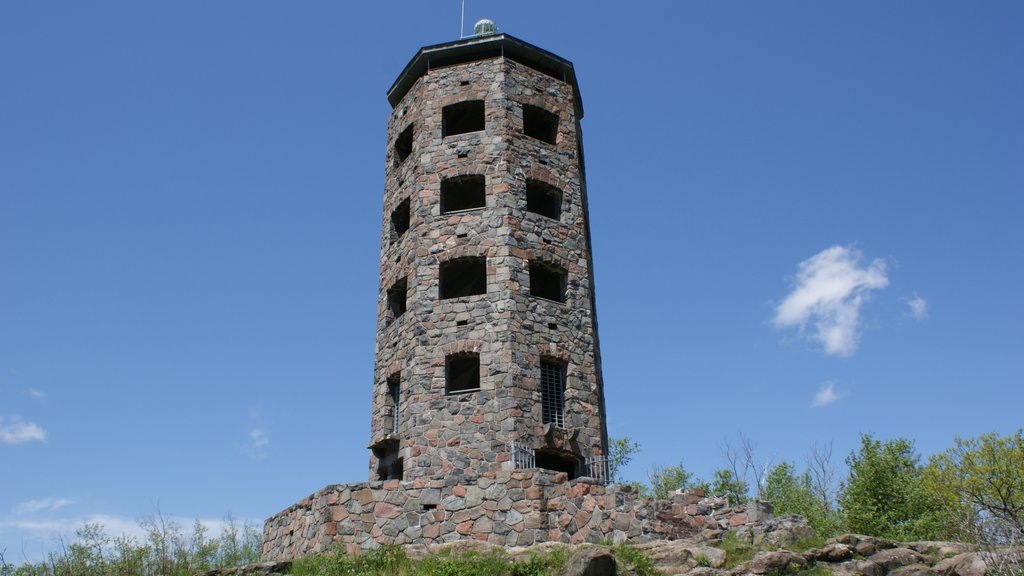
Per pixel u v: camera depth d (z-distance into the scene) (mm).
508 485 27219
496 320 32500
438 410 31406
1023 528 23672
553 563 22953
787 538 23609
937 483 40000
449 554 24938
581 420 32531
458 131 40312
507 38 38406
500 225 34344
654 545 23922
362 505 27281
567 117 38875
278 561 25750
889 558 22828
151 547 29078
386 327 35719
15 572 26172
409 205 37250
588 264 36750
